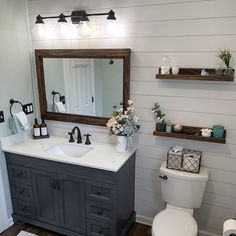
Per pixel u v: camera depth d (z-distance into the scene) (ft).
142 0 6.59
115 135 7.53
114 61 7.23
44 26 7.69
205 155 6.94
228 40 6.07
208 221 7.45
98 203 6.76
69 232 7.47
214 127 6.48
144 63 7.00
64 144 8.07
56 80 8.23
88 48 7.54
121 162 6.57
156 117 7.22
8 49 7.48
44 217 7.75
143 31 6.79
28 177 7.56
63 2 7.46
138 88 7.25
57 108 8.50
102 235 7.02
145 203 8.16
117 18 6.96
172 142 7.25
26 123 8.00
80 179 6.78
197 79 6.14
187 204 6.79
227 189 6.97
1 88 7.39
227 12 5.91
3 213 7.92
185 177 6.52
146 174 7.85
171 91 6.90
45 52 8.00
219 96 6.44
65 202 7.23
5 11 7.25
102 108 7.80
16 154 7.46
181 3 6.25
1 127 7.54
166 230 5.74
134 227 8.13
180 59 6.61
